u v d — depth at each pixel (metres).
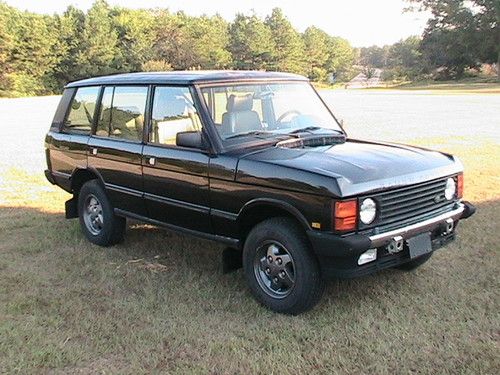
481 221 6.75
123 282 5.20
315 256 4.22
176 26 88.12
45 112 29.06
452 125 17.62
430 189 4.54
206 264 5.64
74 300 4.79
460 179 4.92
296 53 103.75
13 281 5.24
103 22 76.75
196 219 4.98
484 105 27.53
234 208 4.59
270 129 5.14
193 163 4.83
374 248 4.06
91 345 4.03
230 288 5.00
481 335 4.03
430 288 4.88
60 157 6.59
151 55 81.88
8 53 64.44
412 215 4.41
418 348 3.88
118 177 5.71
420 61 83.12
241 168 4.48
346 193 3.92
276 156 4.51
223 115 4.91
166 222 5.36
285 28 101.69
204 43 90.25
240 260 4.96
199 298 4.80
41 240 6.47
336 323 4.28
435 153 5.01
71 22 74.19
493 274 5.14
